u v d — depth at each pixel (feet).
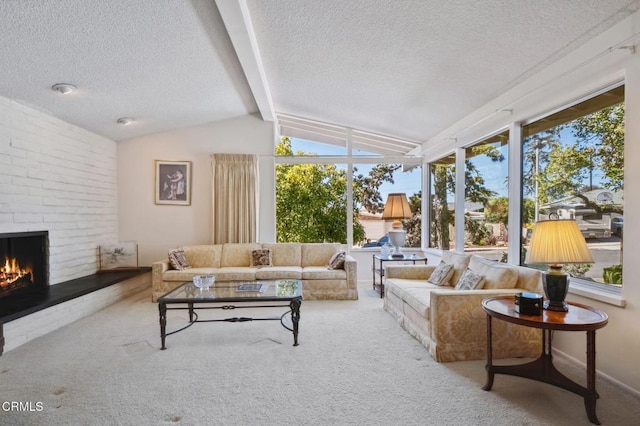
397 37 9.28
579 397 6.93
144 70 11.02
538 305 6.74
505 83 10.68
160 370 8.13
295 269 15.05
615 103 7.82
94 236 15.42
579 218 8.80
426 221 18.92
